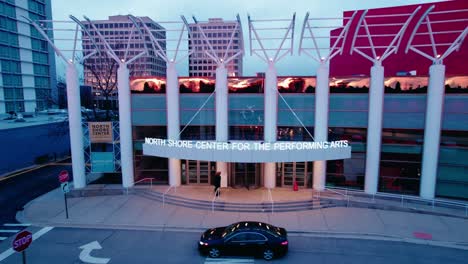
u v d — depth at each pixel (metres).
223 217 18.52
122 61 22.72
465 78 19.73
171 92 22.69
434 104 19.81
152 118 23.56
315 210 19.59
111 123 23.38
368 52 28.48
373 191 21.48
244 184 23.89
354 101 21.69
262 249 13.77
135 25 21.86
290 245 15.10
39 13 94.12
